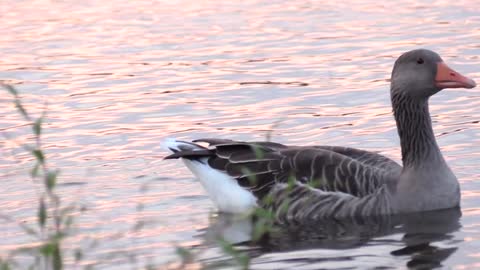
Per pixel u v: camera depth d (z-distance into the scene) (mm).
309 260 12719
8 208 15000
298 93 21016
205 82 22016
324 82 21703
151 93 21375
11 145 18219
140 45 25125
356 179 14781
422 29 25516
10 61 24031
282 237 13812
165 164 17141
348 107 20047
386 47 24062
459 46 23812
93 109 20375
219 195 15164
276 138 18375
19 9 29375
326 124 19062
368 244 13367
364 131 18594
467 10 27250
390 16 27000
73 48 25062
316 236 13836
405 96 15156
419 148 14883
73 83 22203
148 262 12664
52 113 20156
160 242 13523
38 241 13586
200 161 15422
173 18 27688
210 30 26266
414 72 15094
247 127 19062
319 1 29219
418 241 13391
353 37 25078
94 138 18609
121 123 19484
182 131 18922
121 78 22500
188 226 14266
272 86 21562
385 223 14320
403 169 14992
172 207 15133
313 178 14883
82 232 13938
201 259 12812
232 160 15180
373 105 20109
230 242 13570
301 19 27094
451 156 17109
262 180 15000
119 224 14281
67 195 15617
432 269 12211
